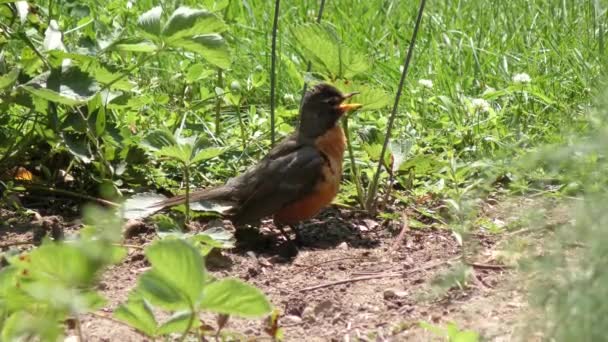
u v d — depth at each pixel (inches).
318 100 438.9
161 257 268.8
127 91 466.9
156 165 490.9
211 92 548.4
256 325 343.0
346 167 490.9
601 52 591.8
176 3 637.3
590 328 255.0
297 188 430.9
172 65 596.1
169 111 529.3
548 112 539.2
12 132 476.1
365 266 401.7
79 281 253.8
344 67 449.4
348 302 362.9
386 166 466.9
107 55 507.8
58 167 478.6
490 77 583.2
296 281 386.9
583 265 269.1
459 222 415.5
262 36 626.5
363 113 533.3
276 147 446.9
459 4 661.3
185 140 459.2
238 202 442.9
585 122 351.6
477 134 514.6
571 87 561.3
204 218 452.1
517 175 406.6
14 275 282.2
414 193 469.1
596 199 276.5
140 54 538.3
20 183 469.7
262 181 435.2
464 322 335.9
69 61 445.4
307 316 351.9
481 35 624.1
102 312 351.9
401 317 348.2
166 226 417.7
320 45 446.0
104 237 254.5
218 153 429.1
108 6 569.3
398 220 449.4
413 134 520.1
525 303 330.6
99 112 448.5
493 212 437.4
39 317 268.5
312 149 435.8
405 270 392.8
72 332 334.3
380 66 586.2
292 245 430.6
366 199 459.5
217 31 426.3
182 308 276.1
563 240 279.4
